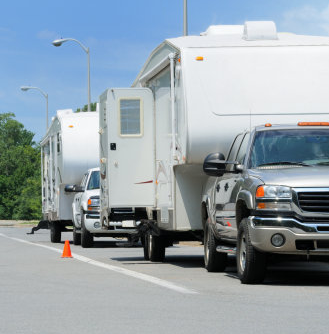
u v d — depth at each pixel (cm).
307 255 2784
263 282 2938
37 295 2595
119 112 4119
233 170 3106
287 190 2766
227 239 3228
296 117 3419
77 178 6525
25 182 19512
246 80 3447
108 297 2508
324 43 3528
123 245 4212
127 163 4119
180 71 3500
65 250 4656
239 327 1867
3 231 10600
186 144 3434
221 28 3903
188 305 2277
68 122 6581
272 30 3581
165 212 3878
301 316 2039
